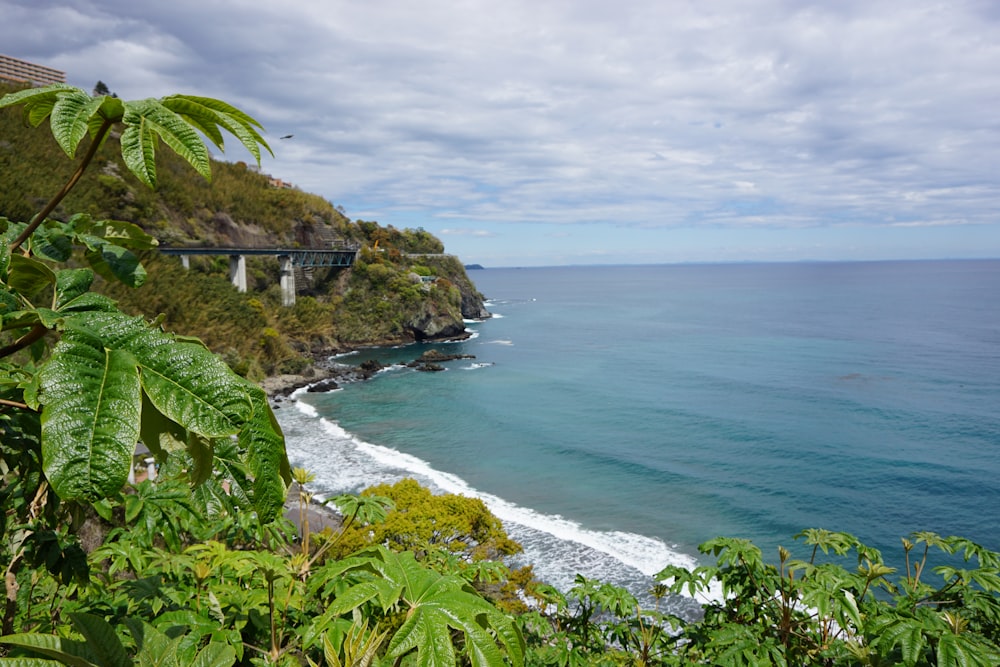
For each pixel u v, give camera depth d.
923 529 32.81
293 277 97.38
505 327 131.88
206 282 75.38
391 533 15.91
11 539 2.31
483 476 40.66
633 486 39.06
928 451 45.34
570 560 28.88
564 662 4.57
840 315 151.00
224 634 2.44
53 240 2.09
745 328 127.31
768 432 50.84
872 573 3.48
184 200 89.25
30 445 1.88
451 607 1.41
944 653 2.58
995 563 3.64
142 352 1.21
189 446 1.37
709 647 3.81
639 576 27.28
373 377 74.50
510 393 66.12
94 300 1.48
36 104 1.60
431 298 109.00
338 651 1.76
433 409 58.69
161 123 1.49
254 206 106.00
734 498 37.00
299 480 3.28
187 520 3.11
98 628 1.37
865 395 64.19
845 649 3.21
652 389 68.62
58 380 1.06
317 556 3.09
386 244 135.25
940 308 165.50
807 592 3.56
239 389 1.21
